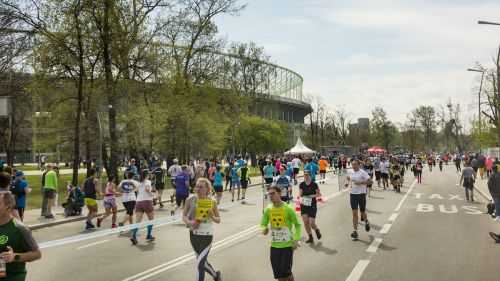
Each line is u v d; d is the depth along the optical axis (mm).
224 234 14742
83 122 31328
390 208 22266
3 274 4594
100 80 31312
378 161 36750
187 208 8406
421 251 11781
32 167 85000
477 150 84438
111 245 13164
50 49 29062
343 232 14953
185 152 41406
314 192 13000
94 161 42375
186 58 41750
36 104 32094
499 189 16734
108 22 30688
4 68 32469
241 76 65188
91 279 9227
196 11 41812
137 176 25422
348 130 118000
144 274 9578
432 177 53281
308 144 105938
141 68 32906
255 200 27141
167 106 36781
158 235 14852
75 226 17750
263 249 12188
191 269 10000
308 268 9859
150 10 33062
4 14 27703
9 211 4871
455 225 16562
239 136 63594
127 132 33312
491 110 60438
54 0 29188
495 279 8969
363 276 9156
